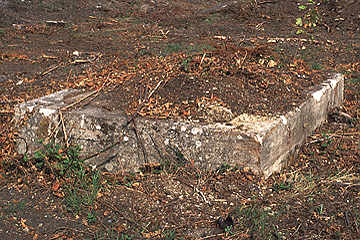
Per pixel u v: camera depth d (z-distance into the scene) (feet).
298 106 15.93
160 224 11.73
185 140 13.94
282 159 14.88
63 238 11.27
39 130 15.30
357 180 13.94
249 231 11.31
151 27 46.21
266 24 47.14
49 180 13.89
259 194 12.92
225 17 50.16
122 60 30.07
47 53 33.81
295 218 11.93
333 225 11.63
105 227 11.62
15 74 27.53
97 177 13.73
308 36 41.19
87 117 14.66
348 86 24.73
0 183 13.93
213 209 12.33
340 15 46.65
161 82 16.49
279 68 19.40
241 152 13.48
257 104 15.55
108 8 55.01
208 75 16.80
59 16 50.42
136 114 14.62
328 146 16.49
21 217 12.16
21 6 50.57
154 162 14.35
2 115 19.08
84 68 28.35
